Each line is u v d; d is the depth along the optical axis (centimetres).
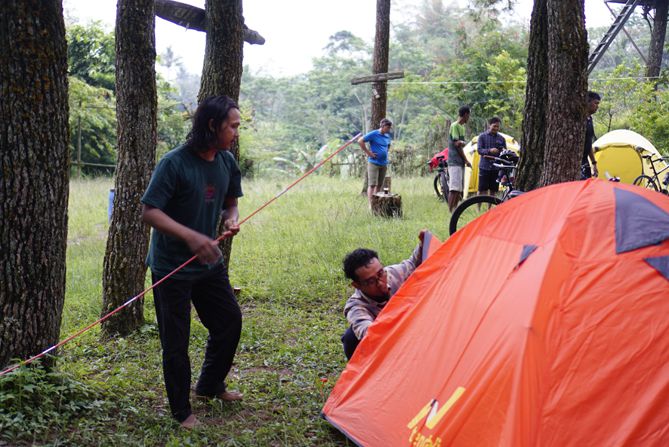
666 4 2342
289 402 477
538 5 789
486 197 804
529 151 805
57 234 433
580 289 354
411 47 5494
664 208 379
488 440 332
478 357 358
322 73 5841
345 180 2158
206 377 467
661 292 347
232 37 689
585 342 339
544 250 370
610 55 4722
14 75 407
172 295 421
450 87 2902
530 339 339
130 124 636
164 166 404
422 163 2392
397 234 1031
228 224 446
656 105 2158
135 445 394
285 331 656
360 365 439
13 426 390
